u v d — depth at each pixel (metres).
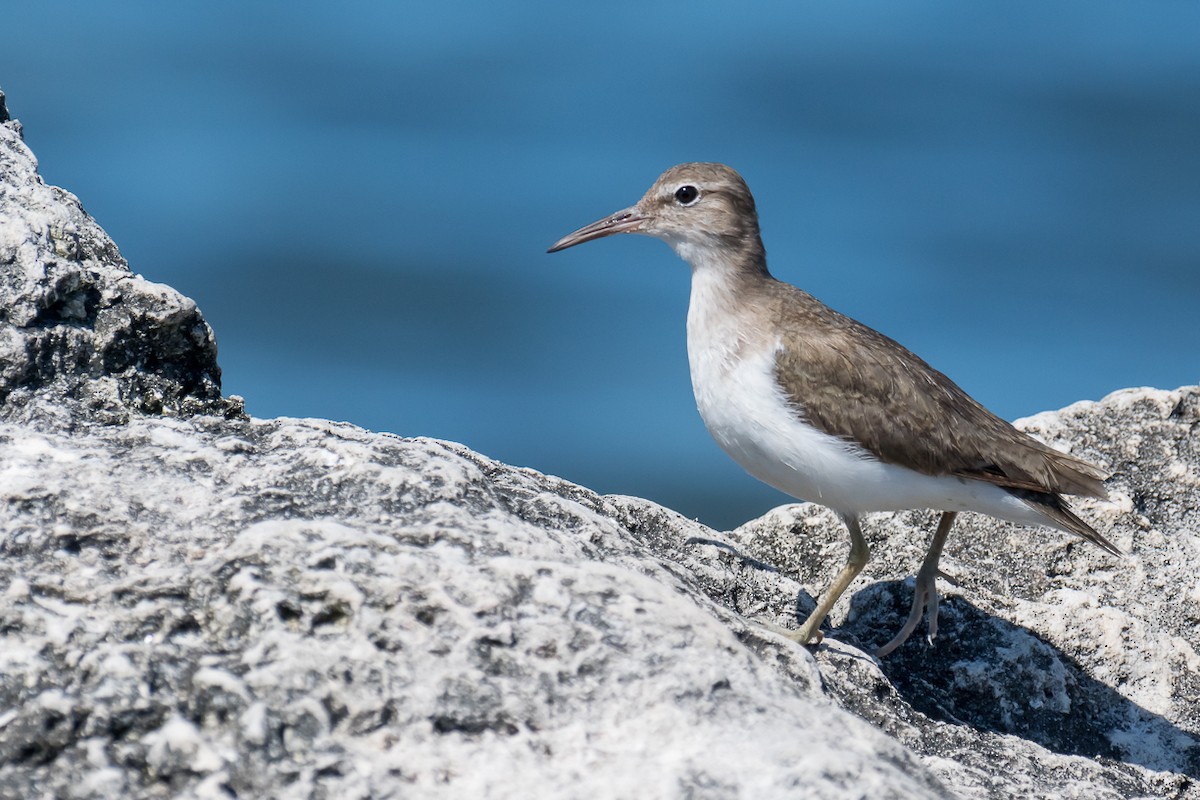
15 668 7.55
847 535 14.71
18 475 9.14
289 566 8.36
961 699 12.44
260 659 7.79
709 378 13.35
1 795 6.91
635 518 12.74
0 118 13.18
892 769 7.79
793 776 7.37
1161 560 14.67
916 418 12.38
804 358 12.70
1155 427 16.39
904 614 13.22
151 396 10.94
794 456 12.70
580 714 7.82
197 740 7.22
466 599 8.39
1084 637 13.27
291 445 10.08
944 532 12.73
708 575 11.90
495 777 7.38
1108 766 11.57
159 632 7.93
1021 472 12.51
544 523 10.24
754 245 14.35
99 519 8.82
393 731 7.57
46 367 10.52
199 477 9.49
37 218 11.20
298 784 7.16
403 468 9.76
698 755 7.54
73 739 7.18
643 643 8.29
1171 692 12.98
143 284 10.99
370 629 8.05
